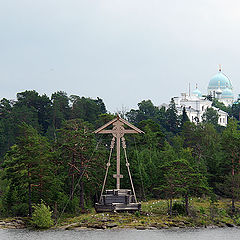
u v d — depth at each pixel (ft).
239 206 322.96
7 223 254.88
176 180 282.56
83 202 307.17
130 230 232.94
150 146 436.35
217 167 384.88
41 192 288.10
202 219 275.59
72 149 310.45
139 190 353.10
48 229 240.73
